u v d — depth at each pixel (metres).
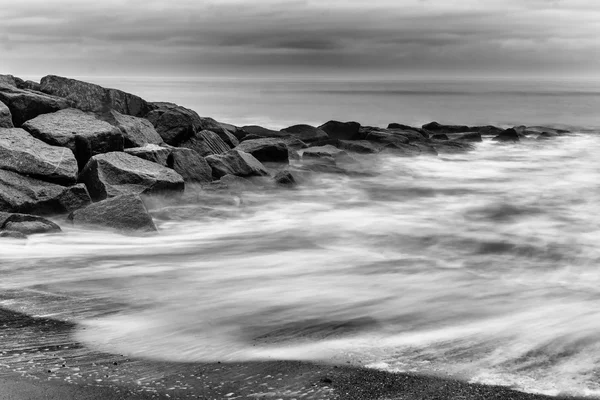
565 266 12.26
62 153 16.00
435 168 27.22
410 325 8.38
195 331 8.14
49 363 7.06
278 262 12.06
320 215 17.48
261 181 19.97
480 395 6.36
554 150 34.19
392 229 15.70
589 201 19.98
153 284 10.31
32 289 9.85
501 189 22.38
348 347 7.58
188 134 22.09
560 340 7.75
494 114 65.06
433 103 85.25
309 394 6.39
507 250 13.59
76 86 20.84
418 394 6.38
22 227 12.90
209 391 6.45
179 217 15.55
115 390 6.42
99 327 8.23
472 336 7.91
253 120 54.00
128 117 20.62
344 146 29.81
